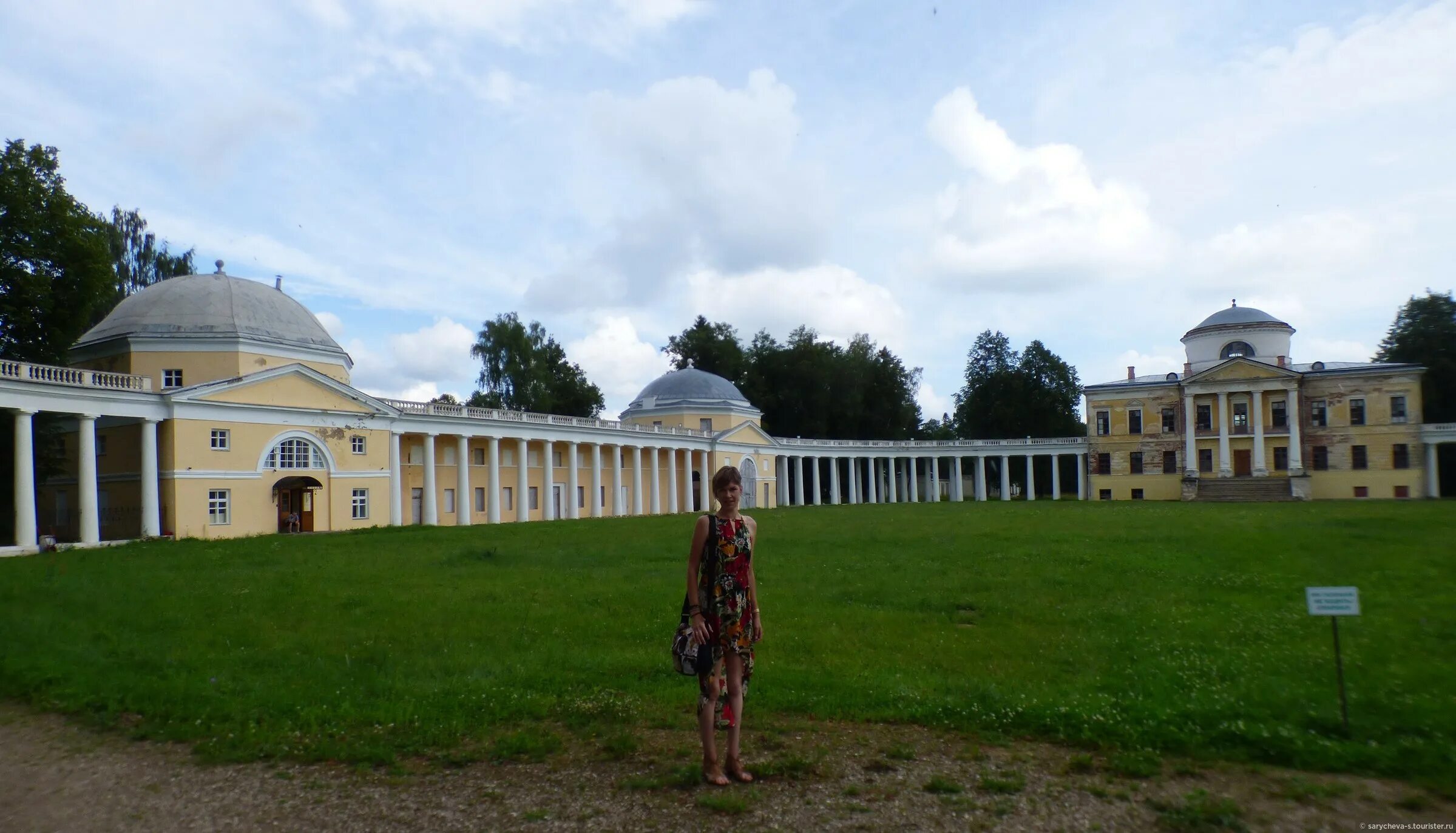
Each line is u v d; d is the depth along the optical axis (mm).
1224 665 11531
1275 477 79750
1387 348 90000
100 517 44844
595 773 7625
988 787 7168
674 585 20703
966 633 14422
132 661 12383
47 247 41094
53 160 41969
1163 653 12469
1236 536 31625
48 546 33125
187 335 45406
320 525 47844
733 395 90062
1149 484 88312
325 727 9070
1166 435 87750
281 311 49969
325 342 51562
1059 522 43094
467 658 12414
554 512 67812
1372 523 37781
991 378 104062
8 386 34594
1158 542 29922
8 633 14539
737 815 6598
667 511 78688
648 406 89312
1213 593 18422
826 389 105750
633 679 11125
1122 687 10555
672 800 6938
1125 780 7348
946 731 8852
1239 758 7840
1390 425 78500
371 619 16062
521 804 6914
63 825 6648
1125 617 15625
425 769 7855
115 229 71188
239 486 43656
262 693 10352
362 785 7438
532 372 88062
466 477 58281
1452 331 83188
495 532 41375
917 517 51469
